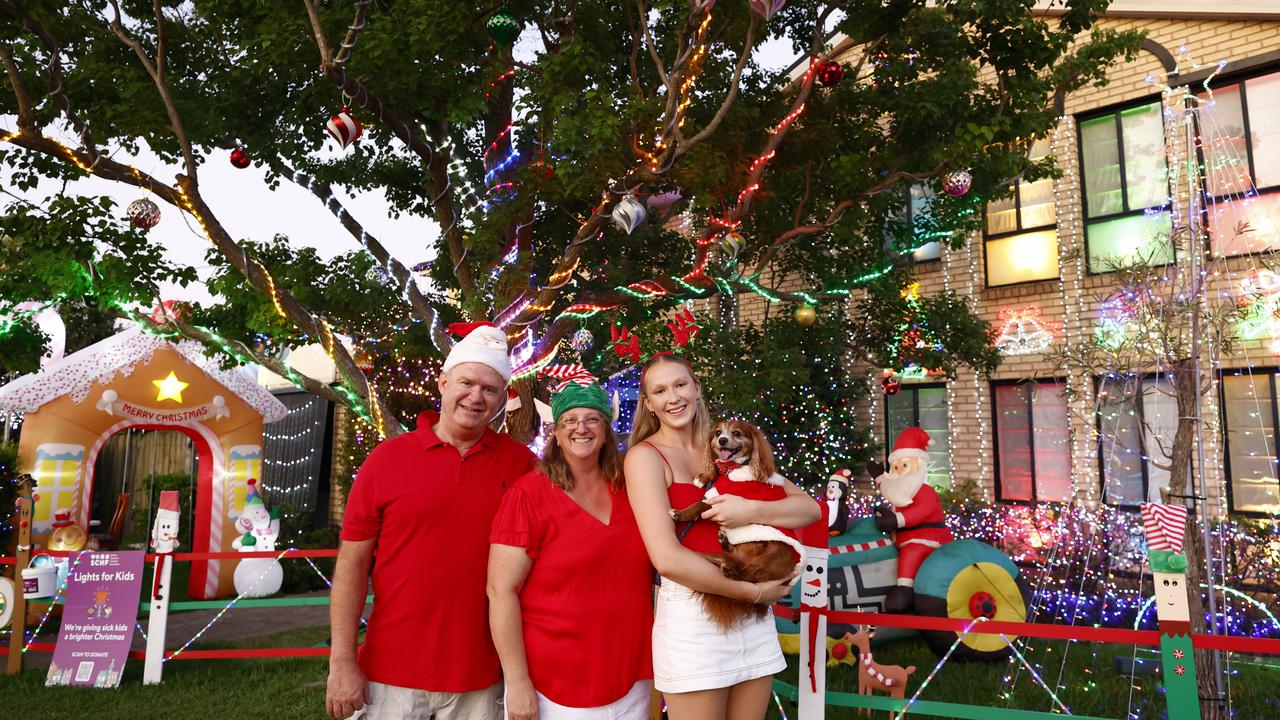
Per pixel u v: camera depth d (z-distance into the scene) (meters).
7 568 8.38
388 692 2.72
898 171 6.75
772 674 2.75
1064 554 7.98
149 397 9.98
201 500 10.61
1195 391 4.76
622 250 8.28
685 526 2.72
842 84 6.94
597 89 5.95
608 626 2.61
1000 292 10.09
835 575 6.27
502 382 2.94
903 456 6.63
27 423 9.36
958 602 6.18
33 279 6.49
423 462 2.81
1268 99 8.48
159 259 6.59
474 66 6.59
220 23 6.62
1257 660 6.04
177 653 6.05
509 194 6.81
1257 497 8.20
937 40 6.27
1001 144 6.48
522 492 2.67
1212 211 8.34
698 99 6.83
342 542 2.81
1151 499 8.62
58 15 6.15
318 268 7.38
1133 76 9.31
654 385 2.94
